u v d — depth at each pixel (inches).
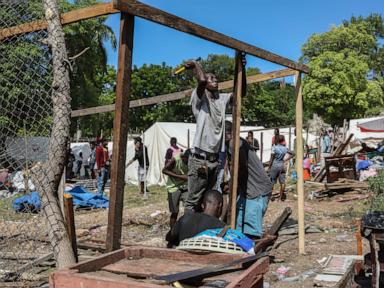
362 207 508.4
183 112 1907.0
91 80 1004.6
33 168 171.3
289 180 757.3
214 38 199.8
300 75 296.8
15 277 226.1
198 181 217.2
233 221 227.1
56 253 166.7
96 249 297.9
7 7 192.5
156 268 126.6
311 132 1562.5
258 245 189.0
